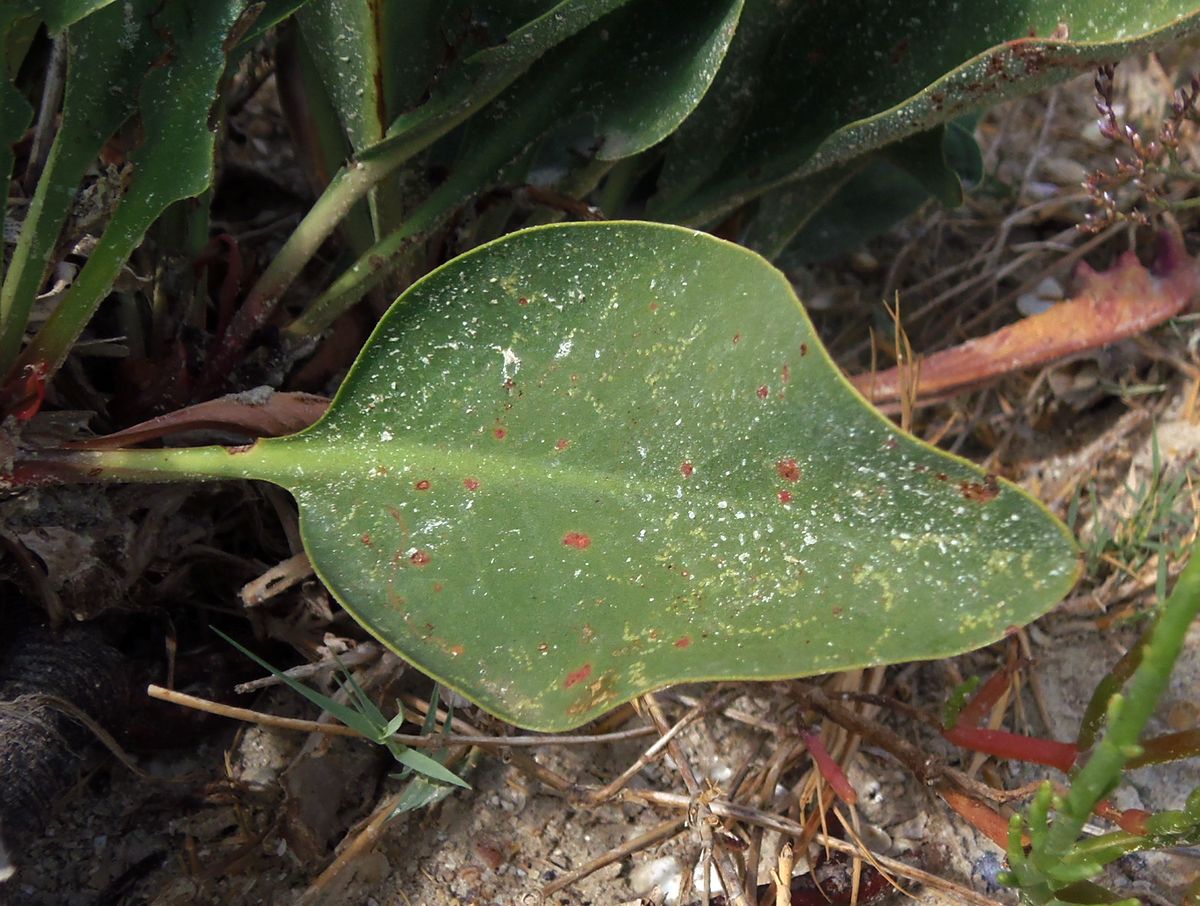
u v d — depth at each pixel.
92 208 0.19
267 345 0.21
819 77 0.21
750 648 0.15
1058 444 0.26
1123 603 0.23
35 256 0.18
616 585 0.16
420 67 0.19
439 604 0.16
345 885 0.19
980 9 0.19
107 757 0.20
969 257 0.29
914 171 0.22
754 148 0.21
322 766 0.20
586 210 0.21
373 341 0.17
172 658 0.20
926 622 0.15
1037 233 0.30
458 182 0.20
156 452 0.18
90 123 0.17
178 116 0.17
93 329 0.21
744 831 0.20
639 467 0.17
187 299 0.21
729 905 0.19
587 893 0.20
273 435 0.19
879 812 0.21
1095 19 0.18
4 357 0.18
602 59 0.19
